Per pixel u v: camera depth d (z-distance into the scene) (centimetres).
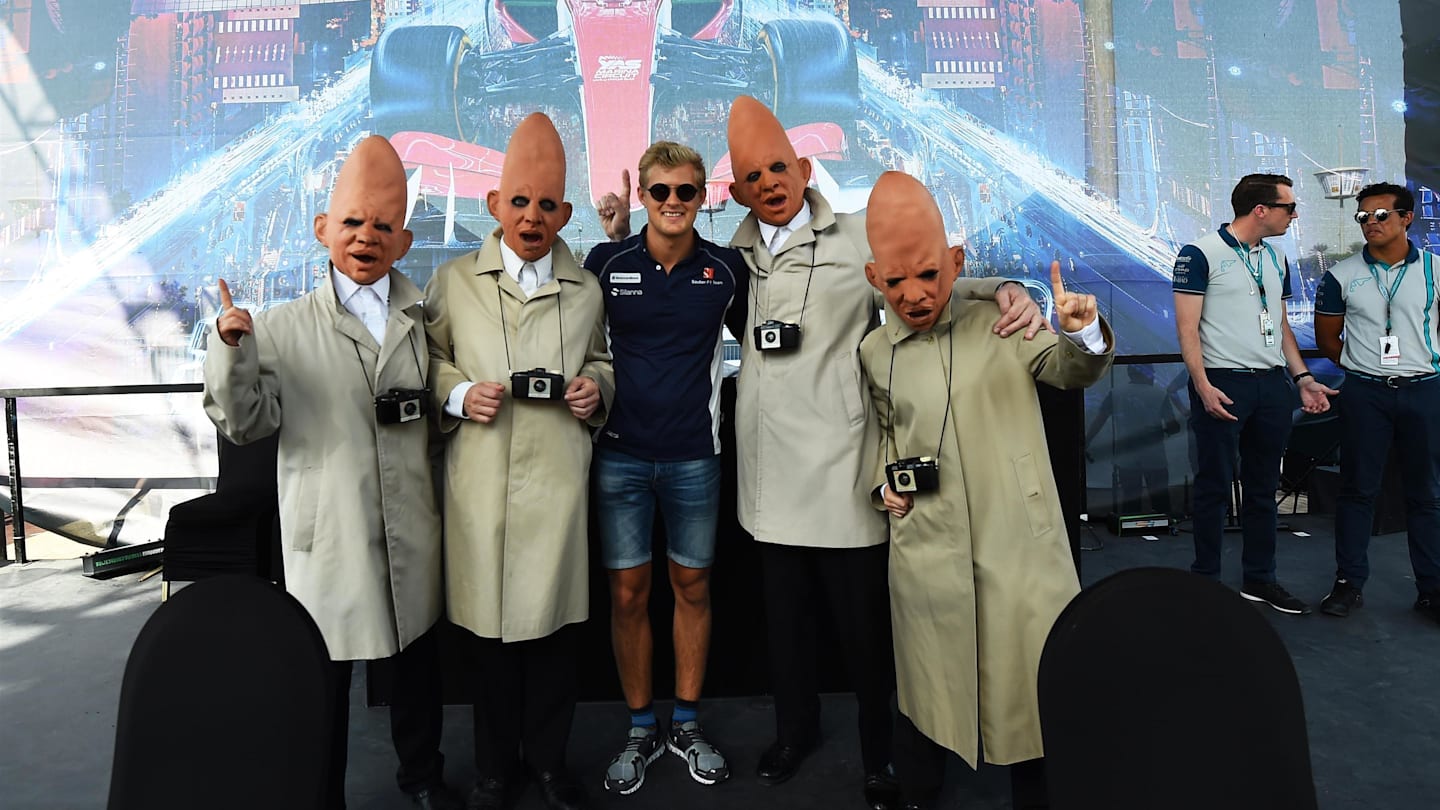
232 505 234
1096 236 486
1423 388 274
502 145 491
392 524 161
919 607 157
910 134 486
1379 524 393
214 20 480
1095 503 435
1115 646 81
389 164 163
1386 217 276
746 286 191
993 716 148
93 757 204
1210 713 79
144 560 367
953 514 153
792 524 175
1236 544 385
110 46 476
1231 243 283
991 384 154
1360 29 480
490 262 177
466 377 174
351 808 179
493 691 174
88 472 457
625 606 193
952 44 486
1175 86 484
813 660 189
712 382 190
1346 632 268
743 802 179
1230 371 283
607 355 188
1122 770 80
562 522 171
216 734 84
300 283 482
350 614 157
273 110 482
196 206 478
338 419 159
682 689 200
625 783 183
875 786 175
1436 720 207
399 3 486
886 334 166
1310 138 483
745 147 178
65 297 472
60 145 474
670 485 189
